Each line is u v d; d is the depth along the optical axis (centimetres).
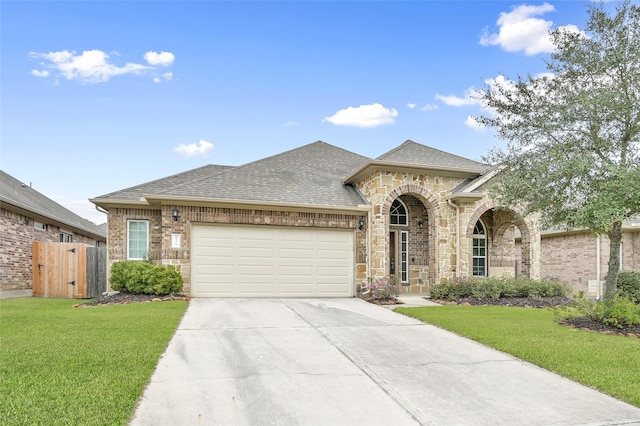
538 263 1580
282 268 1434
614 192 850
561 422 468
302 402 507
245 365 639
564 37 1002
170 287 1312
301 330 888
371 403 511
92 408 453
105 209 1548
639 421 472
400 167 1473
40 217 1814
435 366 661
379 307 1231
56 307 1211
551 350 729
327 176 1775
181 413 466
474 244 1758
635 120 929
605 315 925
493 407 506
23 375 547
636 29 916
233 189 1465
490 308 1216
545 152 1005
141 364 607
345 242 1503
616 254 998
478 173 1544
